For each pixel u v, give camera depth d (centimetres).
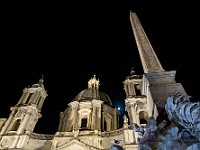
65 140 4159
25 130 4200
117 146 955
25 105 4747
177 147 742
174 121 842
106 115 5253
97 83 6456
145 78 1412
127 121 4116
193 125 761
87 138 4112
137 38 2280
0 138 4069
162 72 1386
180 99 878
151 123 872
